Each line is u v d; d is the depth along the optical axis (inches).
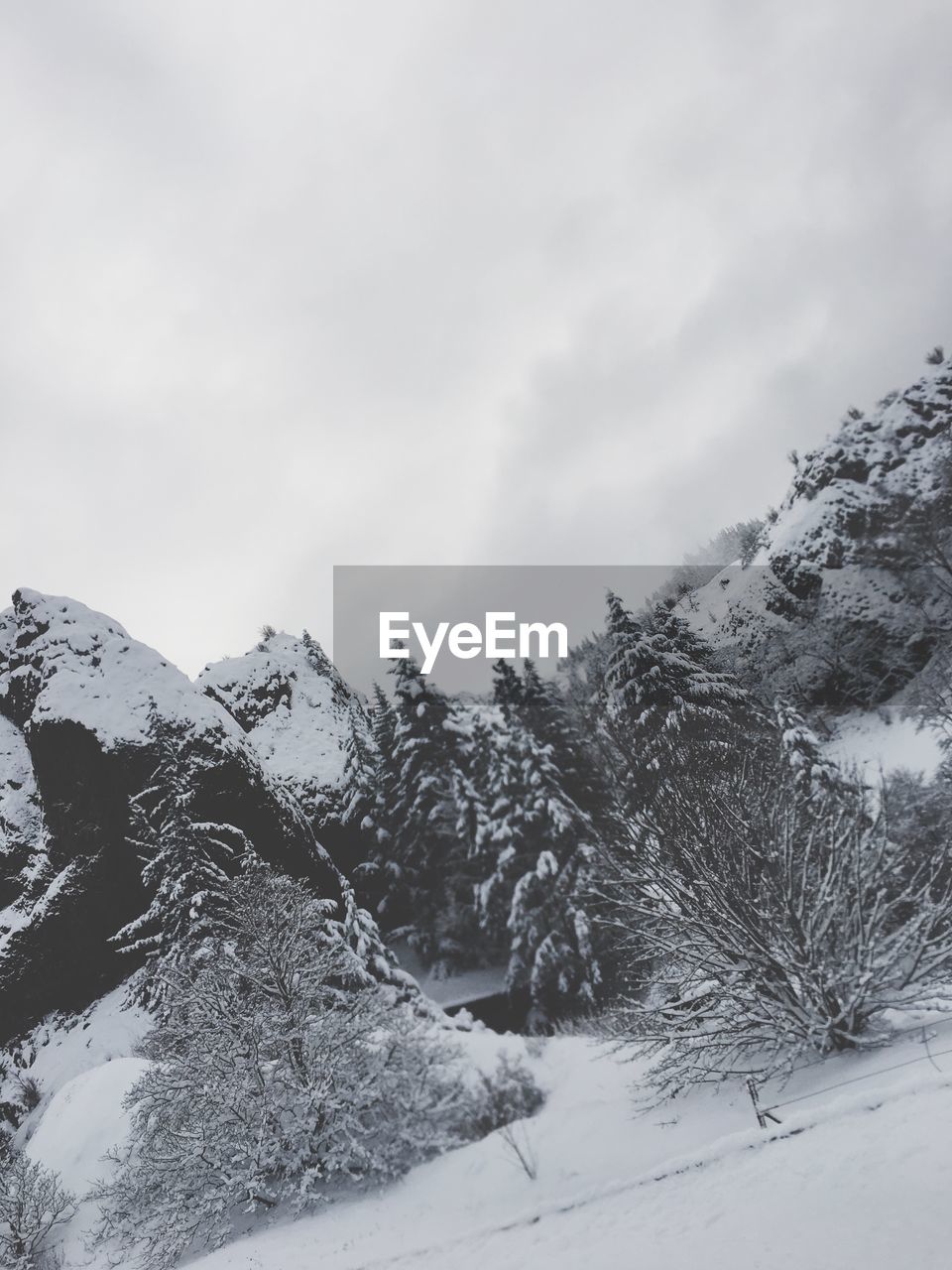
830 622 1031.0
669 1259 256.1
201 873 1024.2
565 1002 1037.8
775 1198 268.1
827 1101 375.9
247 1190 568.7
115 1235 605.3
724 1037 520.4
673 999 557.6
